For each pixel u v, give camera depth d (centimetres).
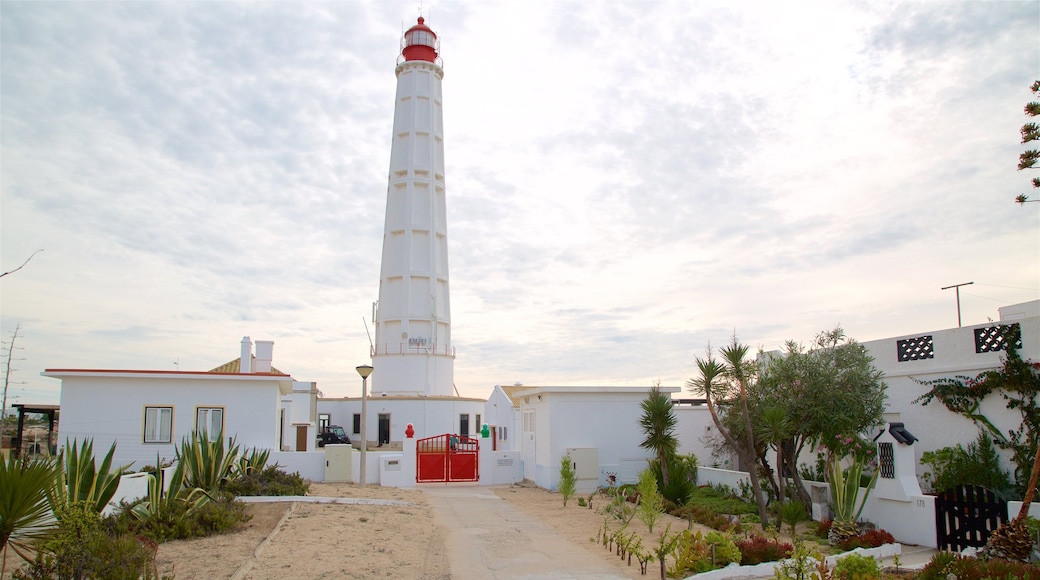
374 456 2877
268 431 2673
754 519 1853
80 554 938
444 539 1579
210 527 1452
